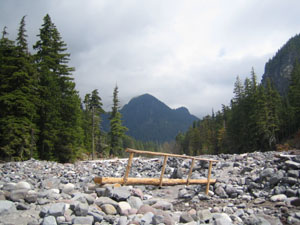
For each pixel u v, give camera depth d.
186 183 7.52
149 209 4.79
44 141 21.39
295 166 7.86
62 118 24.16
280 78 145.25
